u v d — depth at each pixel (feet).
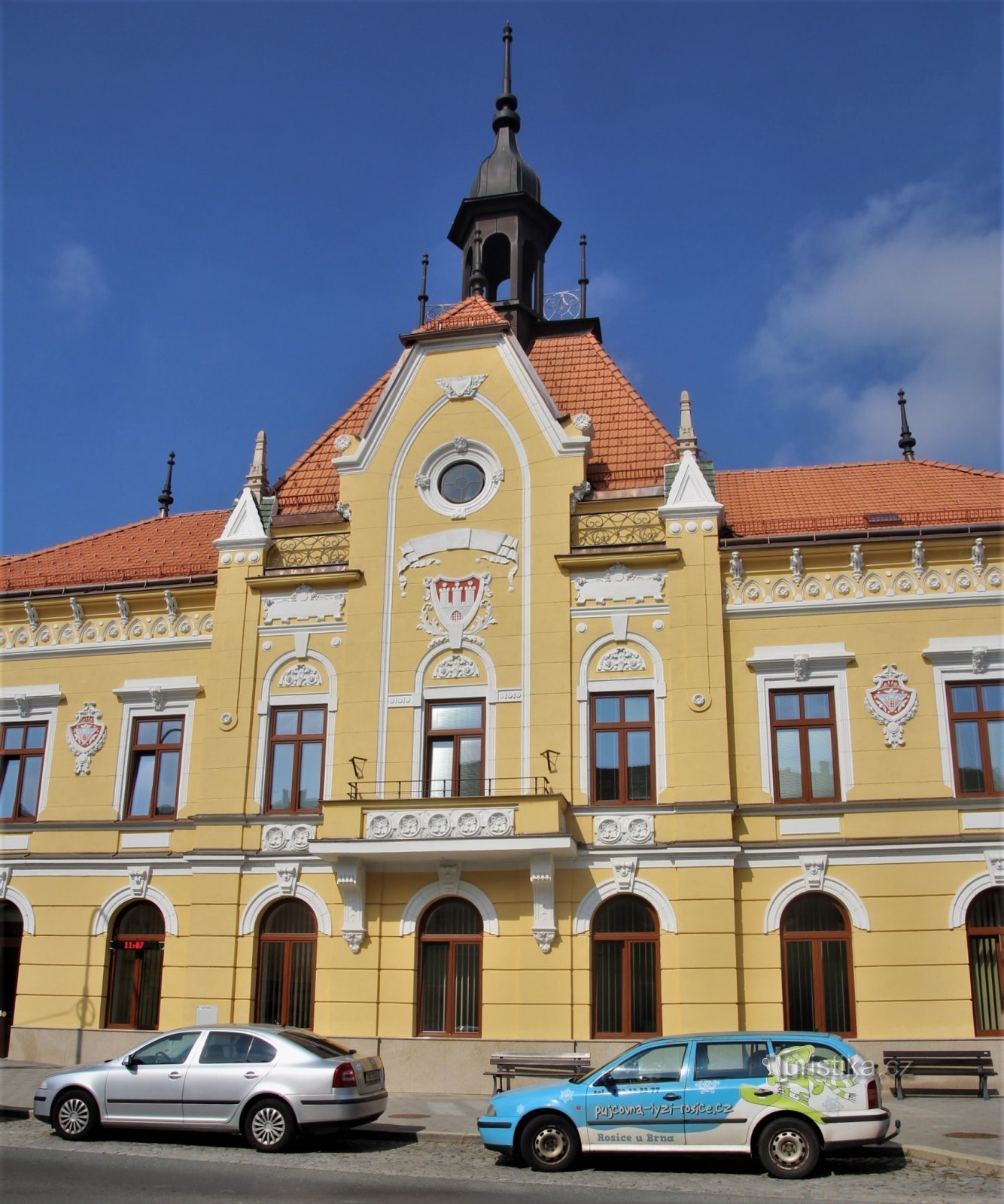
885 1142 51.98
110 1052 83.10
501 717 82.43
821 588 81.76
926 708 78.64
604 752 80.94
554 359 103.14
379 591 87.04
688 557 82.79
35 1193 42.32
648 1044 51.13
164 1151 52.54
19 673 94.58
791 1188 45.01
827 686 80.23
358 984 78.64
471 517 87.20
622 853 77.61
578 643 82.89
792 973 75.56
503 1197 42.63
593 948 77.05
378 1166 50.16
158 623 92.68
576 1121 49.62
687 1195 43.52
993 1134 55.52
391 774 82.69
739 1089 49.01
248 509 91.56
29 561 105.40
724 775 77.87
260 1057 54.95
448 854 77.30
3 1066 82.12
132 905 87.56
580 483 86.17
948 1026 72.79
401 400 91.40
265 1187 44.24
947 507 86.07
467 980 78.48
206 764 86.07
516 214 111.65
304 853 82.23
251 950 81.51
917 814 76.54
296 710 86.69
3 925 90.27
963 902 74.59
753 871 77.05
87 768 90.94
